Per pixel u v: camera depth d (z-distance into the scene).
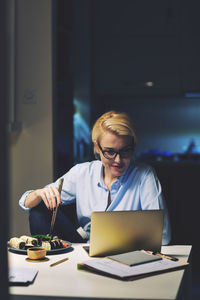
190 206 3.89
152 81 4.66
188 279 1.51
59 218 2.00
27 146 2.91
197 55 4.59
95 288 1.14
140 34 4.64
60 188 1.85
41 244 1.62
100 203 1.97
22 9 2.91
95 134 1.93
